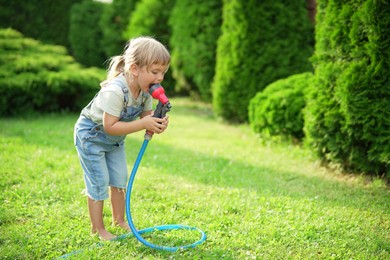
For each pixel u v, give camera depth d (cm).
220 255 305
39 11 1294
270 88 695
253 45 776
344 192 453
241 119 822
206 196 430
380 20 454
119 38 1266
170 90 1205
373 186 468
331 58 519
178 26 1030
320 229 353
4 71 859
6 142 611
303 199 421
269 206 402
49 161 524
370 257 308
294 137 644
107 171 333
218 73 831
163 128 318
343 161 515
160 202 409
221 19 949
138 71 312
